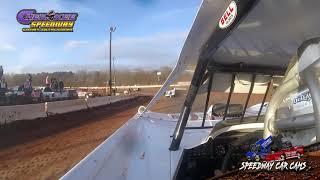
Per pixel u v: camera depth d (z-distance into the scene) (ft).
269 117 9.03
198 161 10.89
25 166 35.47
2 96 110.22
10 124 69.21
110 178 9.47
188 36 8.63
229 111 15.49
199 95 14.99
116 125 65.98
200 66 10.17
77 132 59.00
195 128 18.03
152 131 18.24
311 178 5.94
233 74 13.15
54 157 38.91
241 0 7.06
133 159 12.49
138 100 179.63
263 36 9.59
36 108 84.12
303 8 7.87
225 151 10.80
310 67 7.54
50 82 156.97
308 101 7.82
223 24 7.89
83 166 8.68
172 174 10.62
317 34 9.11
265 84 13.85
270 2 7.57
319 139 7.15
